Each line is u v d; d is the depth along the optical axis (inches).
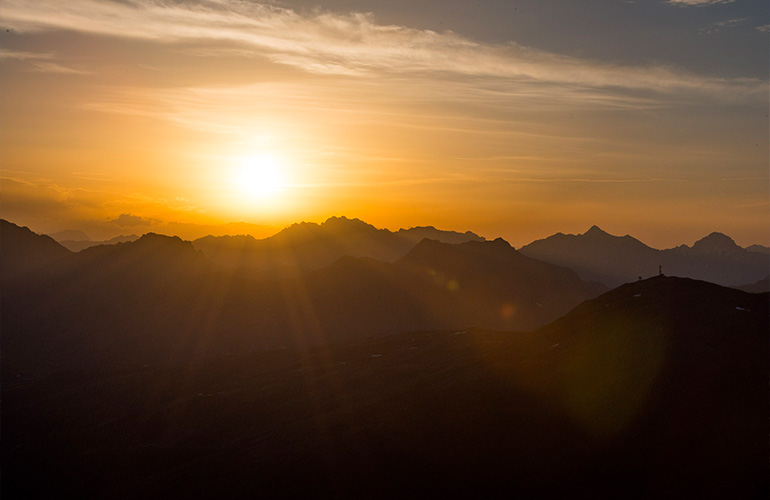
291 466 3627.0
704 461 2780.5
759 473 2549.2
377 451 3590.1
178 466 4138.8
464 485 3193.9
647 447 3038.9
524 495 3043.8
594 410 3408.0
